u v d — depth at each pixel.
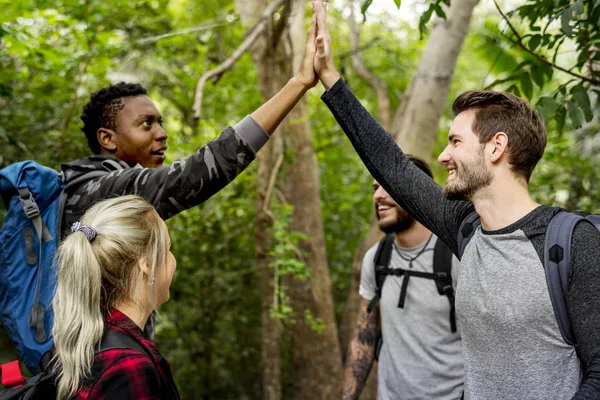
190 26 5.03
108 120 1.81
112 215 1.20
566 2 1.79
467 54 7.01
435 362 1.98
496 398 1.23
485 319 1.25
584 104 1.87
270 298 3.78
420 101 3.82
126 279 1.17
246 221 4.48
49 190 1.59
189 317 4.38
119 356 1.08
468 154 1.32
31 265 1.55
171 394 1.16
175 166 1.53
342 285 5.40
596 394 1.07
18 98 3.35
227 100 4.46
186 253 4.20
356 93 5.73
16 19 3.14
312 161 4.16
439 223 1.50
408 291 2.04
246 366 5.32
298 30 3.86
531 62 2.04
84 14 3.43
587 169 4.72
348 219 5.48
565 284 1.15
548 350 1.17
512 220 1.29
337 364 4.11
